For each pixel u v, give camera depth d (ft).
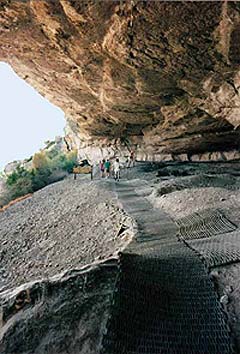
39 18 33.22
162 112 68.59
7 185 114.73
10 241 49.11
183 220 33.17
